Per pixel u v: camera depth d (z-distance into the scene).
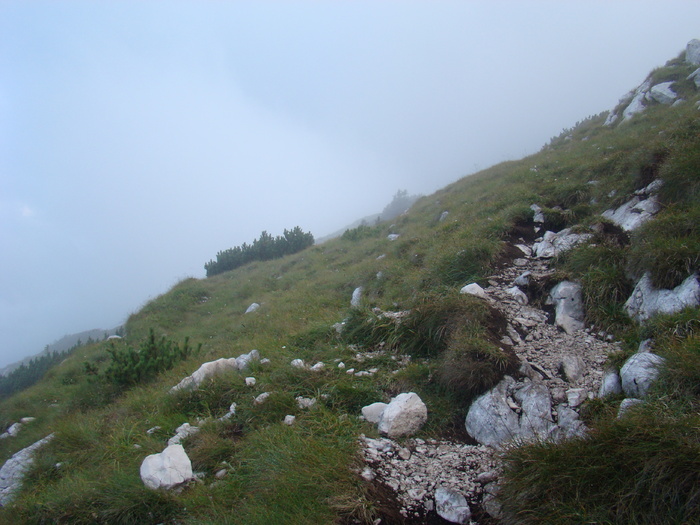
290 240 25.59
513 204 10.41
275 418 4.79
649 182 7.81
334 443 4.08
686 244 5.00
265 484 3.61
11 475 5.76
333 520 3.14
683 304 4.52
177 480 3.93
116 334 17.44
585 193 9.55
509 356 4.79
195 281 21.36
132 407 6.74
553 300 6.00
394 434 4.25
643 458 2.80
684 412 3.28
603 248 6.19
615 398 4.01
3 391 17.41
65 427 6.19
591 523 2.69
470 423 4.34
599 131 19.03
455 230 10.87
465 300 5.81
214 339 11.37
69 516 3.82
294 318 9.98
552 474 3.01
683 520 2.54
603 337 5.17
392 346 6.00
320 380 5.33
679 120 11.24
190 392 6.04
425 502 3.39
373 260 13.61
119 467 4.62
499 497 3.21
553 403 4.26
